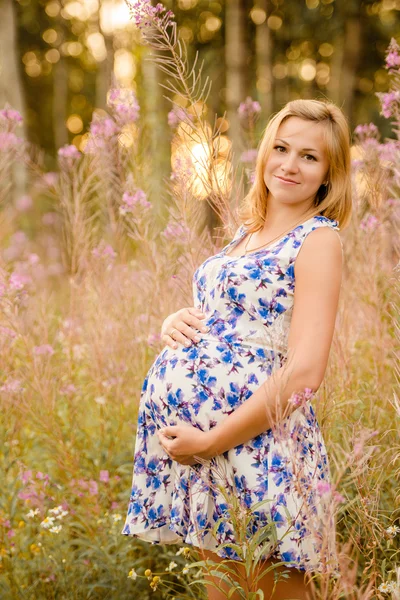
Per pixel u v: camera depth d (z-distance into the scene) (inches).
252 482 77.6
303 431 78.5
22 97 470.3
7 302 127.0
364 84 549.3
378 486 86.8
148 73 298.7
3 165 146.6
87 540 114.8
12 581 108.8
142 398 90.4
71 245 161.9
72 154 151.1
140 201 130.6
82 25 698.2
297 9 525.3
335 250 79.8
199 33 559.2
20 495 114.4
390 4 519.5
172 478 87.7
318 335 76.9
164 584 108.9
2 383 127.3
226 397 79.5
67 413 139.9
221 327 82.7
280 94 561.6
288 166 83.0
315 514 73.5
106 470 124.8
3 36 464.1
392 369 119.9
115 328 143.2
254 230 91.7
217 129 106.6
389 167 125.1
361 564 97.3
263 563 76.2
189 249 115.6
